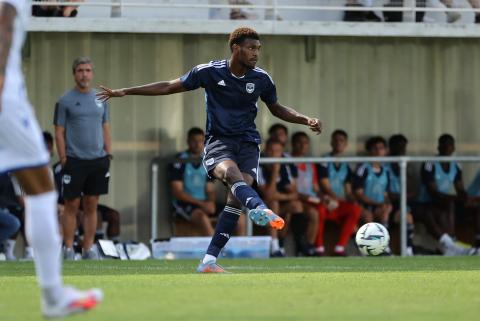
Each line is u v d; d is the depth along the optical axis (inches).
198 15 2245.3
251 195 1229.7
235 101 1314.0
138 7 2222.0
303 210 2219.5
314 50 2409.0
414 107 2453.2
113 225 2162.9
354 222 2239.2
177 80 1314.0
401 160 2158.0
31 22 2130.9
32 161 718.5
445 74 2468.0
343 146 2305.6
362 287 1022.4
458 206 2342.5
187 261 1871.3
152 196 2206.0
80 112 1867.6
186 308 809.5
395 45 2448.3
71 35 2310.5
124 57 2331.4
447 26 2257.6
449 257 2038.6
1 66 680.4
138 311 787.4
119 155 2320.4
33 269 1498.5
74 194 1881.2
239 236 2135.8
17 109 705.6
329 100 2422.5
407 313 785.6
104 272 1402.6
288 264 1722.4
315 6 2212.1
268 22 2198.6
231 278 1171.3
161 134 2345.0
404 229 2160.4
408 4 2274.9
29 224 721.0
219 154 1304.1
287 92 2407.7
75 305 707.4
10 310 796.6
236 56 1305.4
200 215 2185.0
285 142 2274.9
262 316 759.7
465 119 2463.1
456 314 780.6
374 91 2442.2
